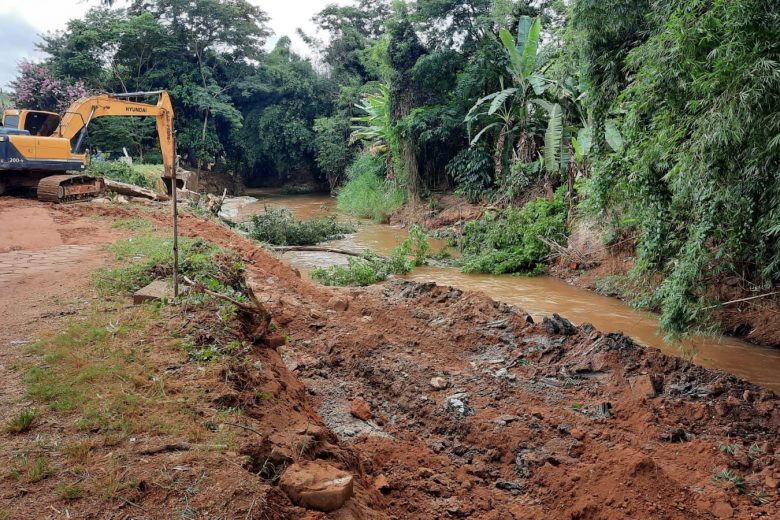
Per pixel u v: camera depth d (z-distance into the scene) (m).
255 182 54.75
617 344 8.41
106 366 4.57
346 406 6.43
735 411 6.81
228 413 3.98
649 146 9.91
